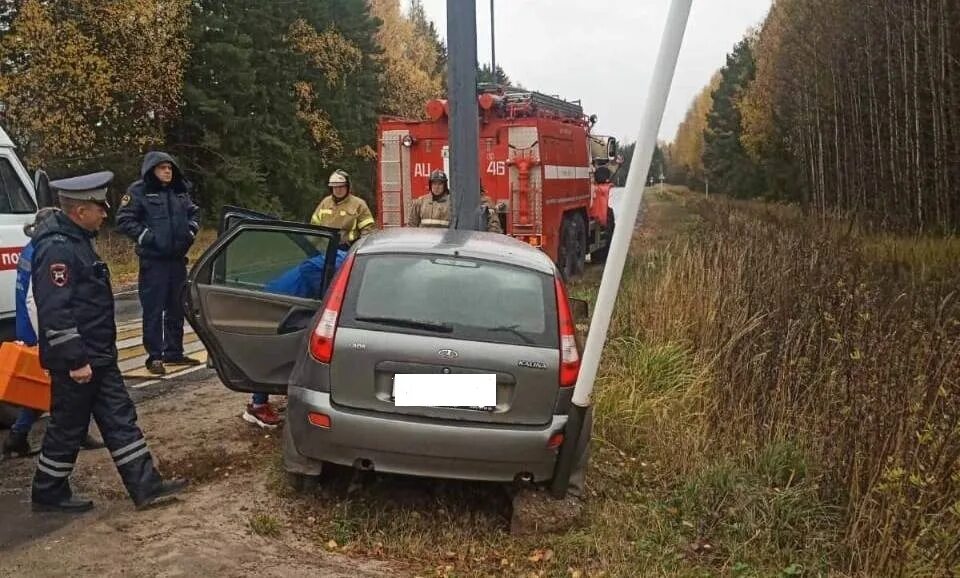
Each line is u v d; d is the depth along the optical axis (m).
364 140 42.91
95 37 21.75
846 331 6.00
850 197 29.00
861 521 4.47
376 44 45.56
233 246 5.77
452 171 7.65
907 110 22.25
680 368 7.21
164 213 7.48
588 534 4.63
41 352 4.45
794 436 5.66
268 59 34.38
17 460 5.60
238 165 31.19
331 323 4.56
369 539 4.50
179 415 6.55
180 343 8.13
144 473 4.75
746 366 6.38
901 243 16.08
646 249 18.16
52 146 21.05
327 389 4.50
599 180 17.00
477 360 4.48
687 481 5.25
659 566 4.33
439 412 4.45
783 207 34.59
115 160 25.83
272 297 5.68
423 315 4.58
